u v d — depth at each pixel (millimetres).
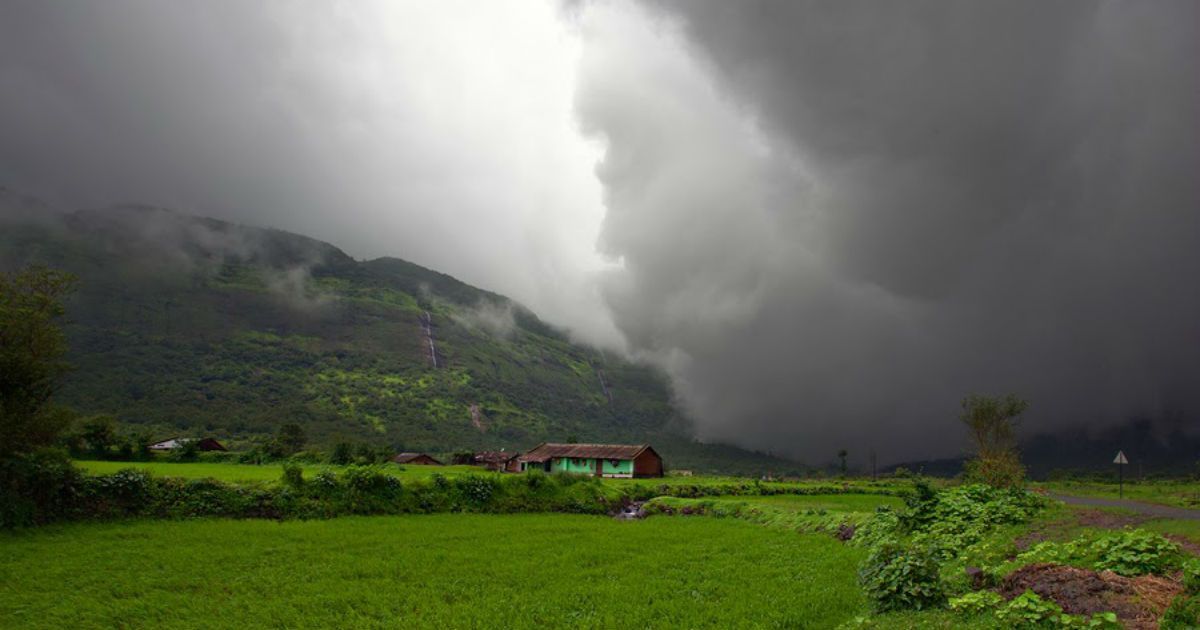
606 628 17250
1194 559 14406
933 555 18125
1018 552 20797
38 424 30891
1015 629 13172
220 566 23438
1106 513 26797
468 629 16875
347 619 17625
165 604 18484
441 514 41500
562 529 35938
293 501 37594
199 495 35406
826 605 19172
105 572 21938
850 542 31953
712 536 34344
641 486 61750
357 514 39000
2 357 29578
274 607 18438
